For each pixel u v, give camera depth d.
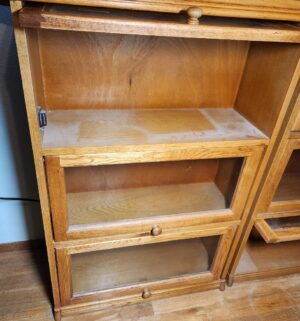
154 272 1.16
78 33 0.77
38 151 0.68
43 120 0.73
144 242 0.96
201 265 1.20
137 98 0.92
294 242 1.43
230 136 0.83
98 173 1.00
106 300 1.10
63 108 0.88
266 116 0.85
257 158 0.87
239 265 1.28
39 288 1.18
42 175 0.72
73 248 0.90
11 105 0.93
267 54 0.82
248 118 0.94
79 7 0.65
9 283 1.18
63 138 0.73
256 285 1.28
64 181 0.77
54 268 0.93
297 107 0.77
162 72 0.89
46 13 0.53
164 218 0.94
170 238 0.99
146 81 0.89
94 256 1.19
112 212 0.96
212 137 0.82
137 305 1.16
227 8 0.62
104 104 0.90
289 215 1.04
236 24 0.68
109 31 0.56
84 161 0.73
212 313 1.16
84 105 0.89
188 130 0.85
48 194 0.76
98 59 0.82
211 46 0.88
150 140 0.77
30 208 1.20
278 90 0.79
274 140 0.84
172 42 0.84
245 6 0.63
